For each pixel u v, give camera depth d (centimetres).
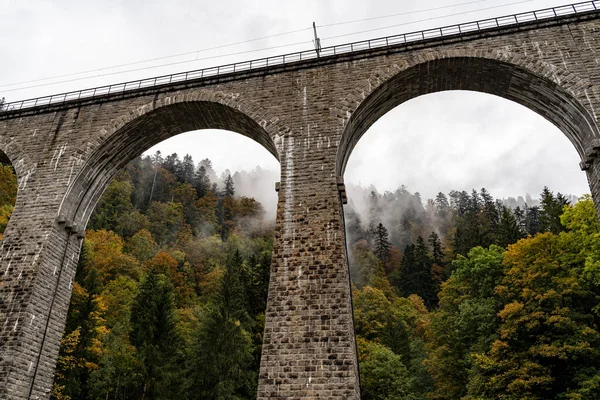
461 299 3309
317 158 1684
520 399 2220
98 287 3494
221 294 3428
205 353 3011
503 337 2419
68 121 2084
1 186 3638
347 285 1470
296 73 1905
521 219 8288
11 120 2162
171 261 5919
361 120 1877
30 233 1817
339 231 1527
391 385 3847
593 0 1753
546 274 2442
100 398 3123
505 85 1847
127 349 3322
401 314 5422
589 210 2489
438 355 3319
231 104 1894
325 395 1283
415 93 1962
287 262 1512
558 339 2269
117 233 6894
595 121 1537
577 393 2045
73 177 1922
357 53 1869
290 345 1372
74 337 2875
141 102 2042
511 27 1772
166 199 10212
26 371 1602
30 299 1661
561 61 1673
